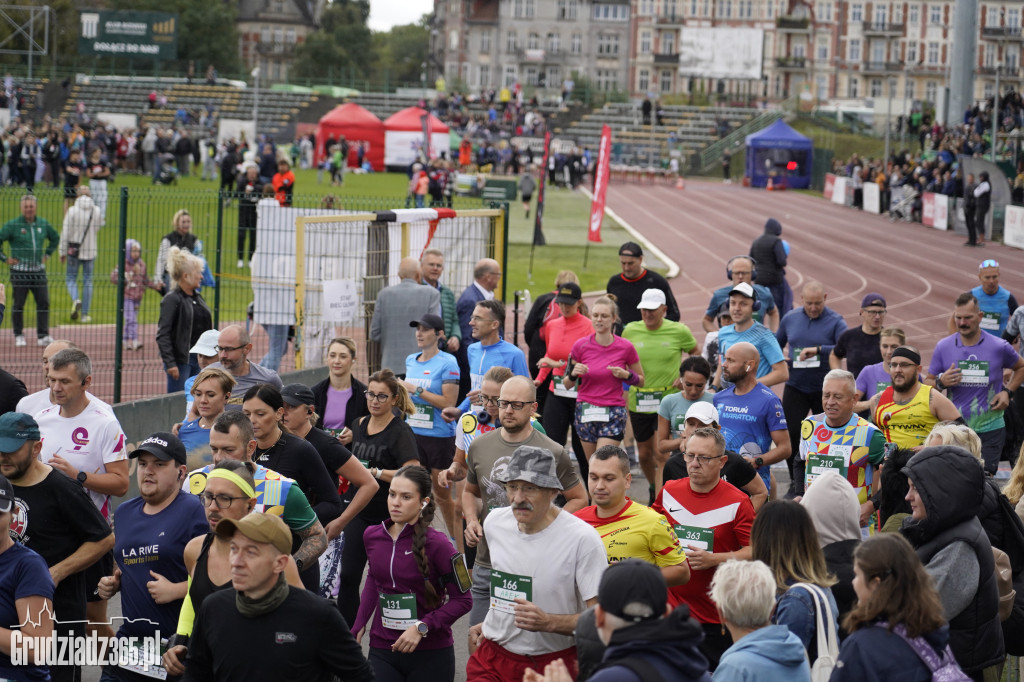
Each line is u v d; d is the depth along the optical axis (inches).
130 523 326.3
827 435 436.5
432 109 4320.9
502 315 536.7
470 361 542.0
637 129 4562.0
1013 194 2096.5
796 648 245.0
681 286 1636.3
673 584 334.6
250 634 254.5
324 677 262.1
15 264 863.1
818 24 5743.1
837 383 430.0
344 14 7470.5
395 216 771.4
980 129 2650.1
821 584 279.0
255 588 252.5
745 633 249.3
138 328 992.2
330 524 372.8
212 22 5679.1
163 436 327.0
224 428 334.0
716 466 355.9
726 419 478.3
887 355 528.1
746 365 471.8
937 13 5762.8
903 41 5772.6
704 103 4995.1
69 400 387.9
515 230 2130.9
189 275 645.9
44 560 301.9
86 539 335.0
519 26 6018.7
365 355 757.3
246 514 291.9
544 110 4704.7
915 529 297.1
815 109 4628.4
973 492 289.9
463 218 835.4
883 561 250.4
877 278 1679.4
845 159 3713.1
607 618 217.9
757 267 855.1
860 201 2795.3
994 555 314.7
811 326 610.2
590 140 4473.4
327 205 858.1
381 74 7436.0
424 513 331.9
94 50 4143.7
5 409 434.9
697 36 4958.2
